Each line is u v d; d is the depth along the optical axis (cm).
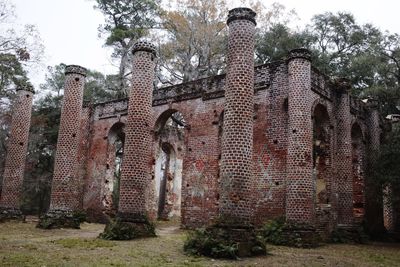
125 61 3647
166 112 2466
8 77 2458
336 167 2097
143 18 3759
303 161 1659
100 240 1447
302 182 1636
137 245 1339
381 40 3241
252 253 1202
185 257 1125
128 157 1636
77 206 2742
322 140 2095
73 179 2083
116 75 3900
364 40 3700
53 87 3919
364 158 2494
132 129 1664
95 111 2894
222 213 1241
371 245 1914
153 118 2505
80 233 1766
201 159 2180
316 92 1986
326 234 1955
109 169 2745
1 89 2592
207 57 3641
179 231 2053
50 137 3603
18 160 2444
